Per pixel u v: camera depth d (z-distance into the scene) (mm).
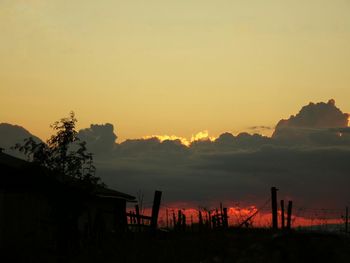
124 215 28328
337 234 19422
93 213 32625
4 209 27406
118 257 23516
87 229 27375
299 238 19031
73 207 25328
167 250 23766
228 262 20062
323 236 19109
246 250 20422
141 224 28203
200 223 32281
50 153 25266
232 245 23266
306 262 18438
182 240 26594
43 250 26219
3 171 27984
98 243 26234
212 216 34062
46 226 27266
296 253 18703
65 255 25078
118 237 27234
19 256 26047
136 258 22969
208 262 20812
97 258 23859
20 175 27781
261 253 19594
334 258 18359
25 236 27016
